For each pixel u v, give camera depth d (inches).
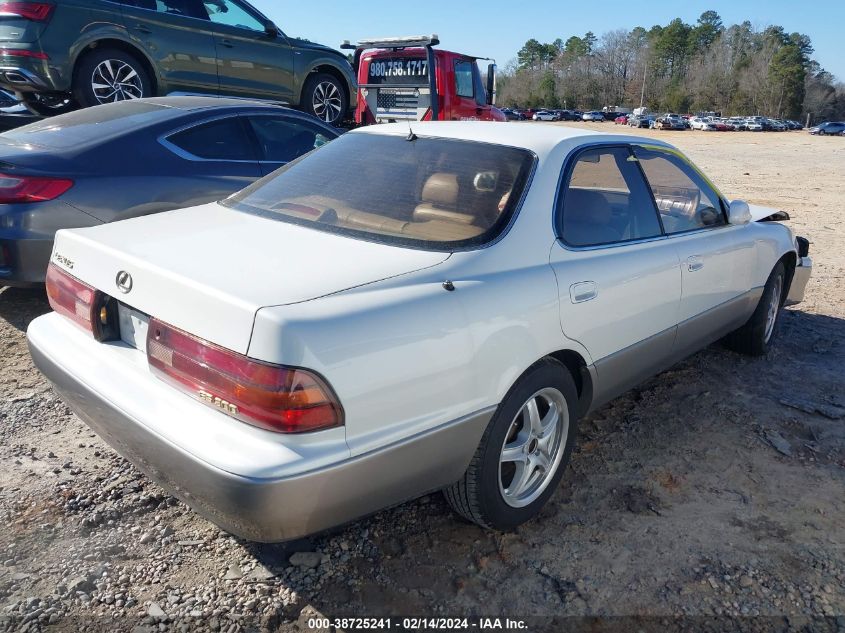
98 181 181.2
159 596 96.1
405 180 117.0
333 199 116.4
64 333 108.7
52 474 121.3
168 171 194.5
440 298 93.4
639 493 125.6
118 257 97.0
